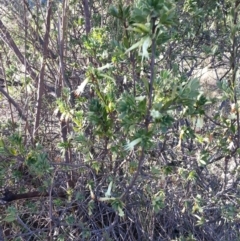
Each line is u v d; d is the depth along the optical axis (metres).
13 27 3.13
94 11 3.03
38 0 2.82
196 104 1.82
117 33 2.45
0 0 3.06
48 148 2.81
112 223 2.61
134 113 1.52
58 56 2.85
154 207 2.26
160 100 1.53
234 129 2.23
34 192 2.69
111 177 2.27
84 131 2.27
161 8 1.33
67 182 2.69
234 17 2.31
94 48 2.21
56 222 2.46
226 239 2.67
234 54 2.35
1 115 3.25
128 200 2.56
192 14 2.78
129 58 2.00
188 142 2.67
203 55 3.55
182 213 2.67
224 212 2.45
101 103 1.81
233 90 2.10
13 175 2.54
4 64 3.35
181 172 2.39
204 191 2.68
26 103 2.81
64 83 2.62
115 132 1.97
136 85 2.16
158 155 2.52
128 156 2.28
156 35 1.38
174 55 2.92
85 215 2.62
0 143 2.24
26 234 2.44
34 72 2.98
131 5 1.87
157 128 1.54
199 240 2.69
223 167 2.81
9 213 2.44
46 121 2.94
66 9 2.58
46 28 2.66
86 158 2.21
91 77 1.82
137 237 2.78
